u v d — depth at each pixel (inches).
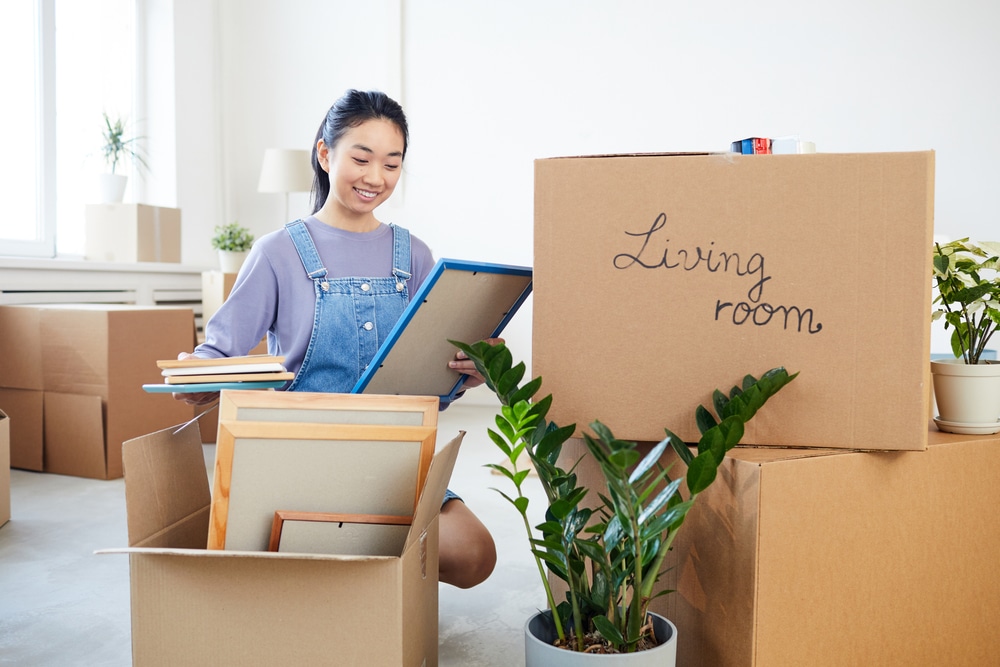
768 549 46.4
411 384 61.6
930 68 180.1
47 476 135.7
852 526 49.3
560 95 206.1
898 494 50.8
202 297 193.5
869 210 46.6
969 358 58.0
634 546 44.1
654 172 48.3
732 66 193.3
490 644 71.0
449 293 54.4
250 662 44.5
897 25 181.8
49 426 137.6
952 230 180.4
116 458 134.0
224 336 62.9
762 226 47.6
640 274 48.7
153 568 45.1
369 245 67.9
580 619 47.1
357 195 64.7
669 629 46.8
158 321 141.5
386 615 43.6
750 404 44.5
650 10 198.2
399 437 47.0
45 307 138.2
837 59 186.1
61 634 72.9
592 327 49.3
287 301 65.3
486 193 212.7
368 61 219.0
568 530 46.6
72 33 187.9
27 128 169.2
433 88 214.8
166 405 144.4
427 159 216.1
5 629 73.9
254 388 50.8
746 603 46.7
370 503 47.4
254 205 229.8
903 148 182.9
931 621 53.1
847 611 49.6
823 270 47.3
